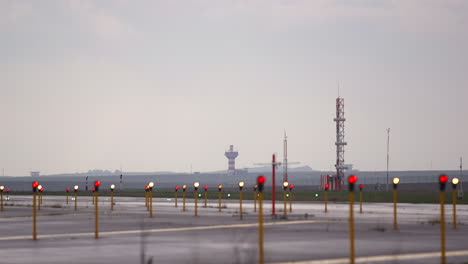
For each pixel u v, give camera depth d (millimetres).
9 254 49188
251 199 188000
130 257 47156
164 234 65438
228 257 46812
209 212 109312
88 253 49625
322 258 45844
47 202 164125
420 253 48281
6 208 127938
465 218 91250
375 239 58844
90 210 118688
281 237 61344
